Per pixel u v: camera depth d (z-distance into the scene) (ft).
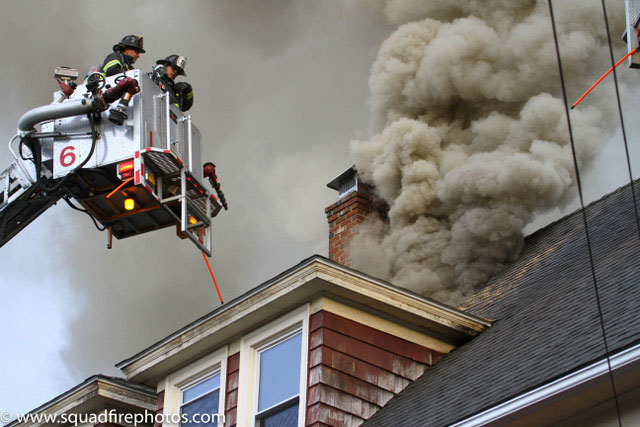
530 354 48.08
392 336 55.21
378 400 53.06
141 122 55.57
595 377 40.88
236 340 57.16
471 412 44.75
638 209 58.49
